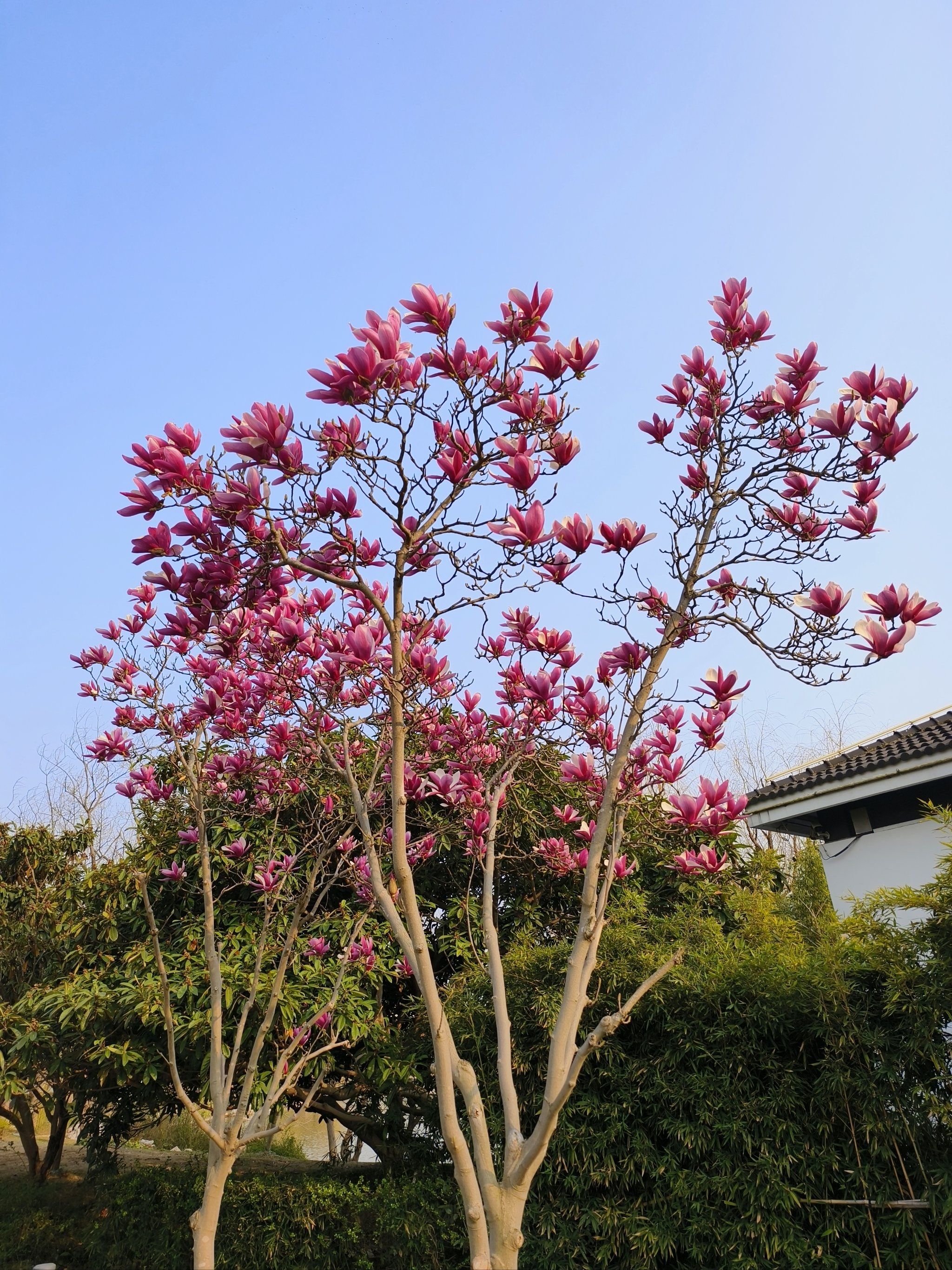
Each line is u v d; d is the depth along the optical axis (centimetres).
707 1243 385
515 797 362
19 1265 596
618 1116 417
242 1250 486
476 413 223
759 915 506
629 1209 405
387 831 379
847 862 757
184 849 550
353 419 227
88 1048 516
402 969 536
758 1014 395
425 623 238
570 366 230
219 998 303
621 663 259
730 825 286
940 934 380
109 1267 564
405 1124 566
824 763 831
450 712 366
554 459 238
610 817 279
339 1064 583
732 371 258
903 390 234
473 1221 203
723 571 262
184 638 262
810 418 238
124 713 358
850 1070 376
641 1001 424
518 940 533
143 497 227
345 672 276
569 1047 221
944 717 823
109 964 584
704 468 258
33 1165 799
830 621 234
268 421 214
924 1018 366
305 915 483
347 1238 470
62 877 791
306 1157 997
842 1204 365
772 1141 384
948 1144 363
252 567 244
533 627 303
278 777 388
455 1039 480
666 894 582
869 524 237
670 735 292
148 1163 835
